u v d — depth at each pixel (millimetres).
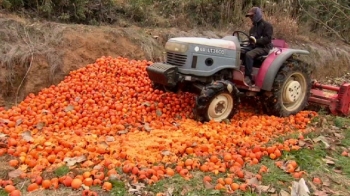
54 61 7352
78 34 8055
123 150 4988
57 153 4871
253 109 7688
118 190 4285
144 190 4316
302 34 12914
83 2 9117
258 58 7102
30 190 4176
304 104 7574
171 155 5035
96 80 7184
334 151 5816
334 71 12156
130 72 7449
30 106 6328
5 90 6844
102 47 8203
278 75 7047
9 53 6988
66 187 4297
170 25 10555
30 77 7062
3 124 5598
